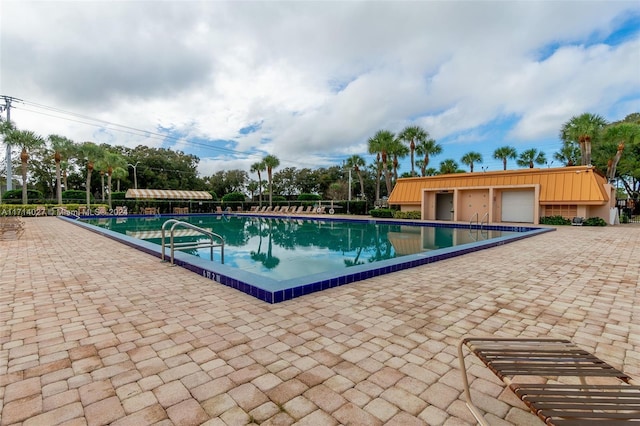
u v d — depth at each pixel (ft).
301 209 102.47
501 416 6.17
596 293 14.34
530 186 57.21
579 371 5.22
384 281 16.40
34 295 13.66
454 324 10.75
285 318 11.16
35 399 6.61
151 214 92.73
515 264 20.80
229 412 6.25
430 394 6.88
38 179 139.95
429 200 70.38
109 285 15.25
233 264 26.45
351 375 7.61
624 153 90.12
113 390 6.95
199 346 9.03
